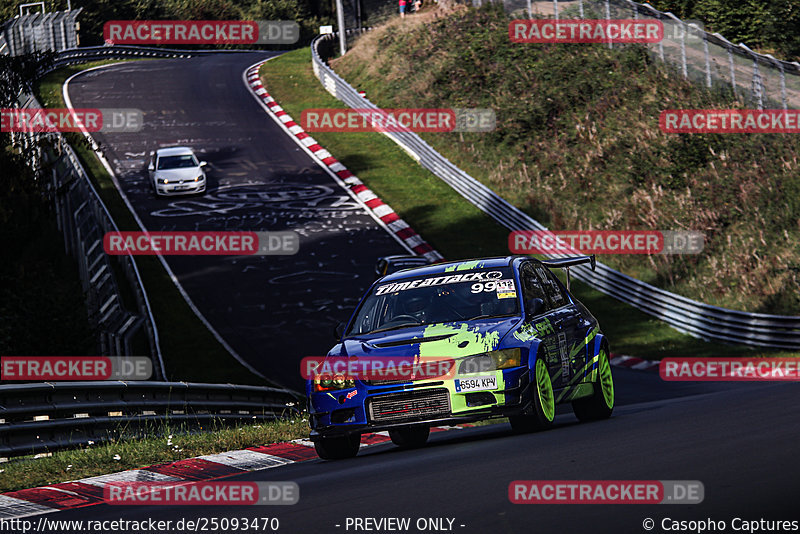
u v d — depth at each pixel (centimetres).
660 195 11744
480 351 3191
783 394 3950
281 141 17538
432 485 2177
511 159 14400
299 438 4112
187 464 3347
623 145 13125
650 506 1680
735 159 11531
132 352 9456
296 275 11444
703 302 9731
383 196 14450
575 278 11362
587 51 15775
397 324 3478
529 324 3350
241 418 5791
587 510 1703
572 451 2519
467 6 19875
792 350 8100
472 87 16825
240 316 10238
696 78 13400
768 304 9119
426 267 3803
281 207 14025
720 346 8750
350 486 2347
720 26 14550
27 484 2992
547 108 14988
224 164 16262
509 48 17238
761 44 14275
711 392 5834
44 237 12600
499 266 3619
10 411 3797
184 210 13938
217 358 9088
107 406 4388
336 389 3272
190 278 11400
